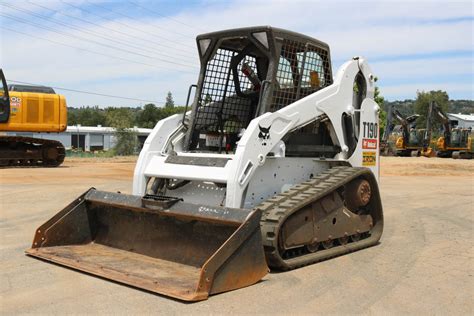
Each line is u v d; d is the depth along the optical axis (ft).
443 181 66.90
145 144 24.68
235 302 16.78
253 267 18.51
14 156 74.95
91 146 219.00
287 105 24.43
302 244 21.85
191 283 17.97
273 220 19.94
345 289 18.56
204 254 20.01
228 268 17.75
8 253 23.27
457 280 20.01
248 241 18.25
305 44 25.13
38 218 32.94
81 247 23.11
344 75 27.27
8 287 18.30
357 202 25.16
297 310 16.26
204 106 25.73
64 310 16.03
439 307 16.87
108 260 20.95
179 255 20.74
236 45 25.99
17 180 55.83
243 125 26.53
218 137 25.96
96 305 16.44
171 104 328.49
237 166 21.07
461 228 31.50
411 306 16.92
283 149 23.49
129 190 47.91
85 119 345.51
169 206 20.33
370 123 29.09
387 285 19.19
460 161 126.11
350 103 27.66
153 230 21.81
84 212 23.82
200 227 20.29
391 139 165.48
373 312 16.28
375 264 22.29
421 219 34.88
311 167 25.71
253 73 26.27
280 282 19.16
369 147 29.01
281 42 23.82
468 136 150.00
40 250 22.47
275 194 23.56
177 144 25.59
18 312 15.89
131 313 15.75
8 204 38.63
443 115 153.69
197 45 25.89
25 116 74.33
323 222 23.13
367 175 25.75
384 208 40.19
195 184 23.31
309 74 25.80
